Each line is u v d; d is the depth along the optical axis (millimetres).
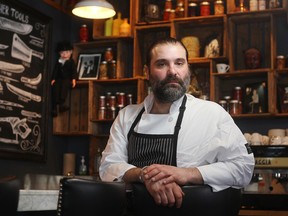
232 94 4410
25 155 4445
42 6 4836
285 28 4477
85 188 1221
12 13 4391
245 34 4574
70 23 5254
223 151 1713
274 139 3908
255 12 4305
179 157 1783
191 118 1839
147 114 1892
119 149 1959
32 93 4609
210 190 1496
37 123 4656
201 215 1469
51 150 4875
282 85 4242
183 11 4598
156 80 1831
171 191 1431
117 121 2031
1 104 4211
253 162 1748
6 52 4305
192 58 4449
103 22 4945
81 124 4984
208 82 4613
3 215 1149
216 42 4473
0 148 4152
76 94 5062
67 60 4883
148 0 4824
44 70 4793
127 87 4973
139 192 1466
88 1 3977
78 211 1213
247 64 4340
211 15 4465
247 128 4438
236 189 1655
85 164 5004
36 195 1697
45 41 4832
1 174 4207
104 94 5027
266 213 3328
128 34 4742
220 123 1803
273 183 3592
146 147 1848
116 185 1294
